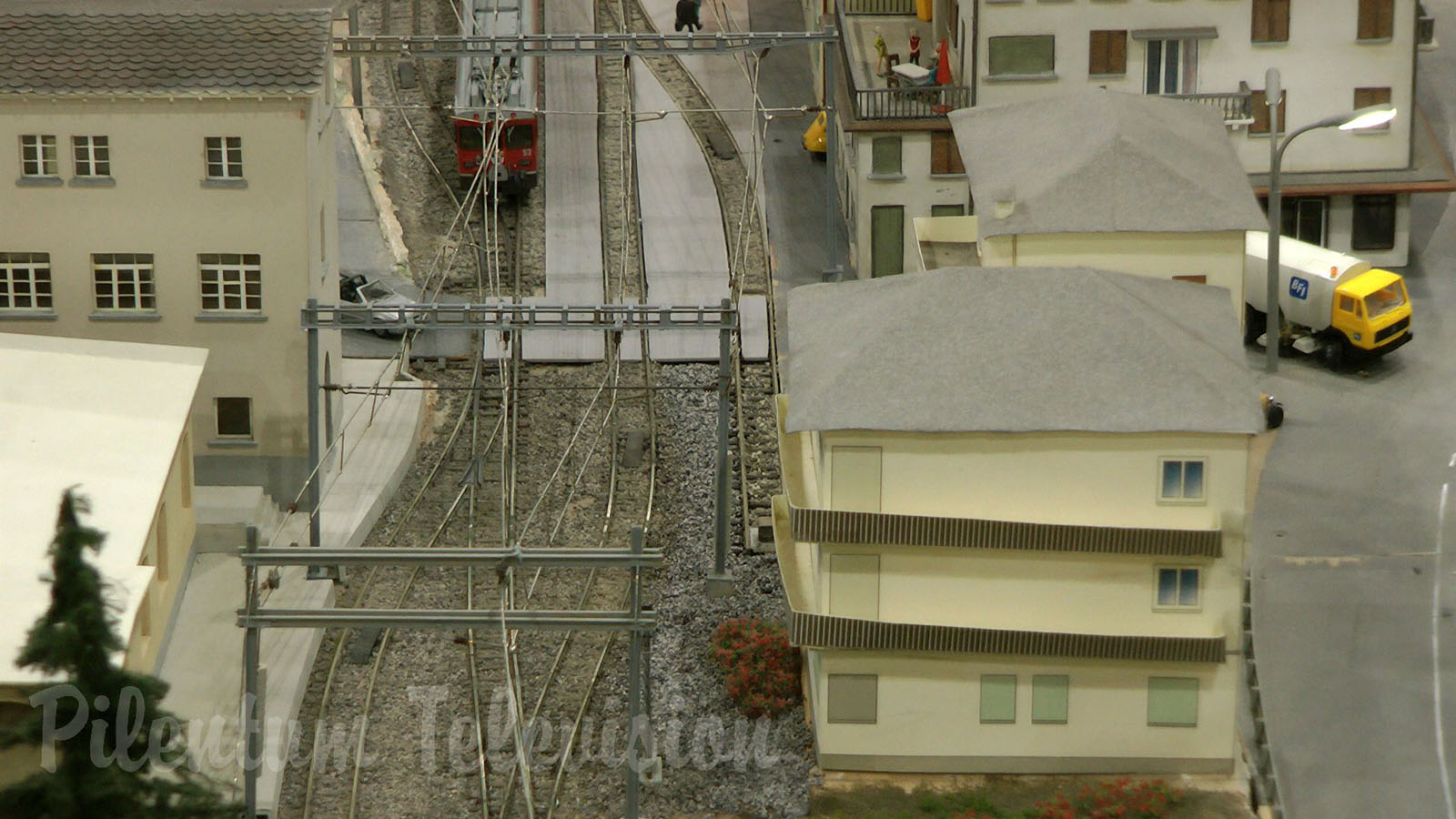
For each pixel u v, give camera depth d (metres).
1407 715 156.00
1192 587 147.38
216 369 184.00
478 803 150.50
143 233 181.12
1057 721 149.62
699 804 149.75
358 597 176.12
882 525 145.75
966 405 145.12
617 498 193.75
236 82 177.12
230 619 168.62
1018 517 146.62
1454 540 178.25
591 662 168.62
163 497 161.25
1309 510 183.25
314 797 150.88
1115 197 178.88
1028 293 152.12
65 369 172.75
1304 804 146.25
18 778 133.75
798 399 147.75
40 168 180.00
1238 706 156.25
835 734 150.38
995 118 198.38
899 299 153.75
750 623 167.12
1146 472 145.62
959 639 146.62
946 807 145.62
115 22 183.38
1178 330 152.12
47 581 124.31
